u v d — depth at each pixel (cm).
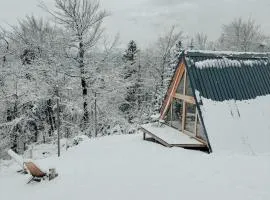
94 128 2536
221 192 697
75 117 2739
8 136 2705
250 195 663
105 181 880
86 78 2517
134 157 1143
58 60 2505
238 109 1244
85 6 2405
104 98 2659
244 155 980
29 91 2538
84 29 2423
